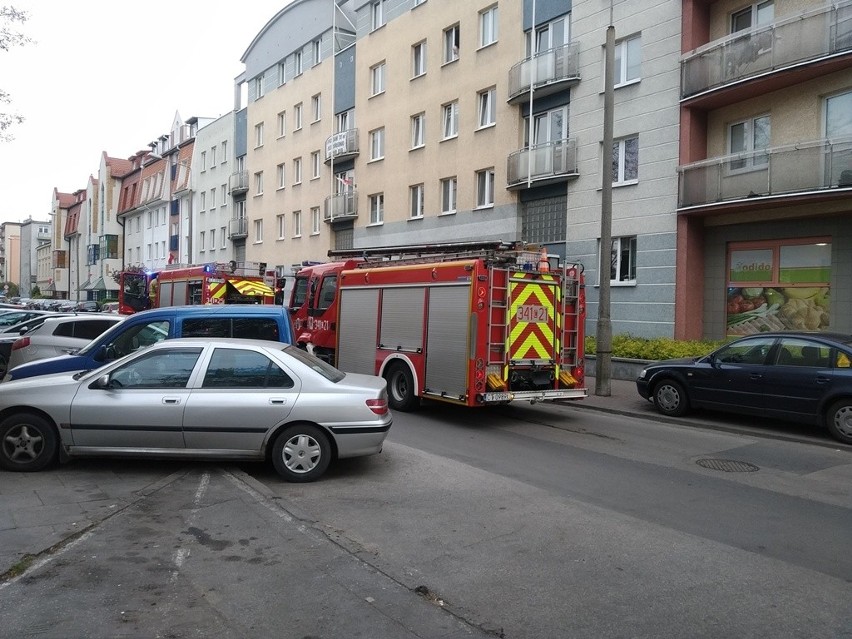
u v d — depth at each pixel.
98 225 70.69
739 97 16.69
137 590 4.29
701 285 18.12
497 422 11.23
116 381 7.16
